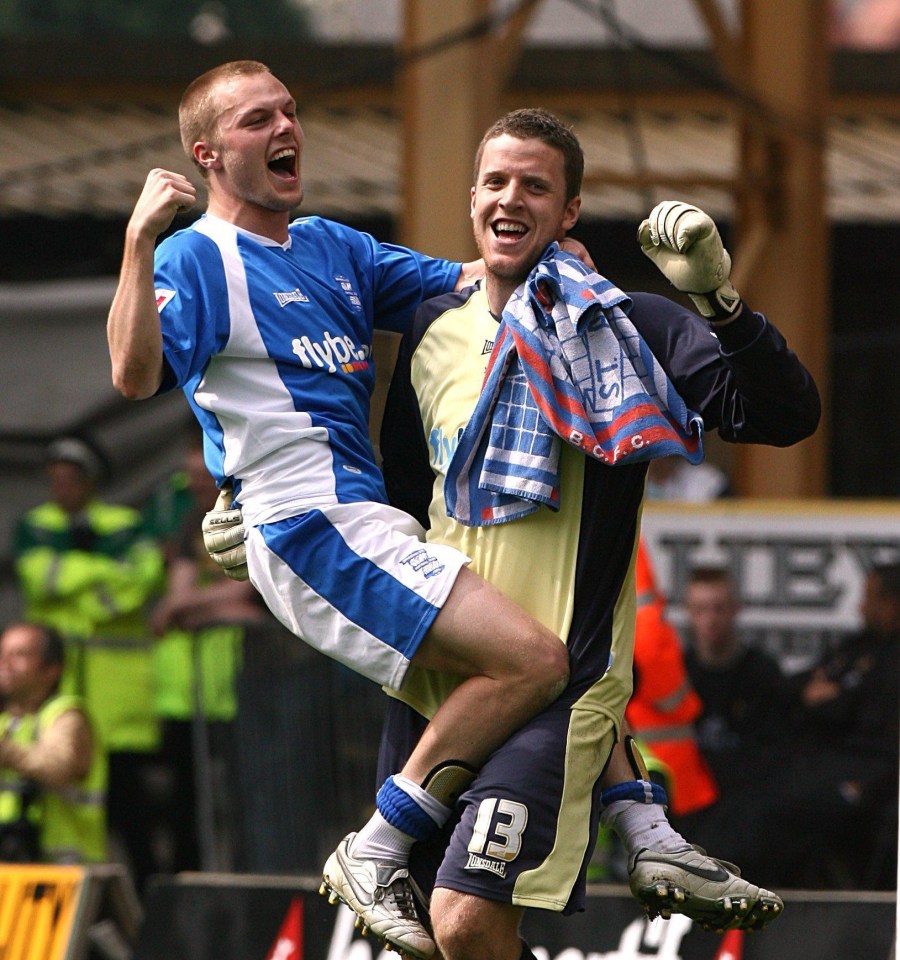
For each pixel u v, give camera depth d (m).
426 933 12.77
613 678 12.90
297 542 12.88
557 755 12.56
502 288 13.49
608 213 40.31
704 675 24.52
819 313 32.12
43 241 41.34
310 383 13.18
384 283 14.38
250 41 45.56
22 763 25.88
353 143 43.72
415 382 13.90
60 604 29.92
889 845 23.55
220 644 26.81
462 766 12.71
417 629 12.66
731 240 41.59
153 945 20.95
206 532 13.34
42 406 34.50
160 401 34.34
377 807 13.04
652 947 19.75
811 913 19.56
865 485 42.69
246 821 26.03
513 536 13.09
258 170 13.20
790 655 25.25
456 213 28.62
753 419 12.77
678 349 13.19
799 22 31.78
